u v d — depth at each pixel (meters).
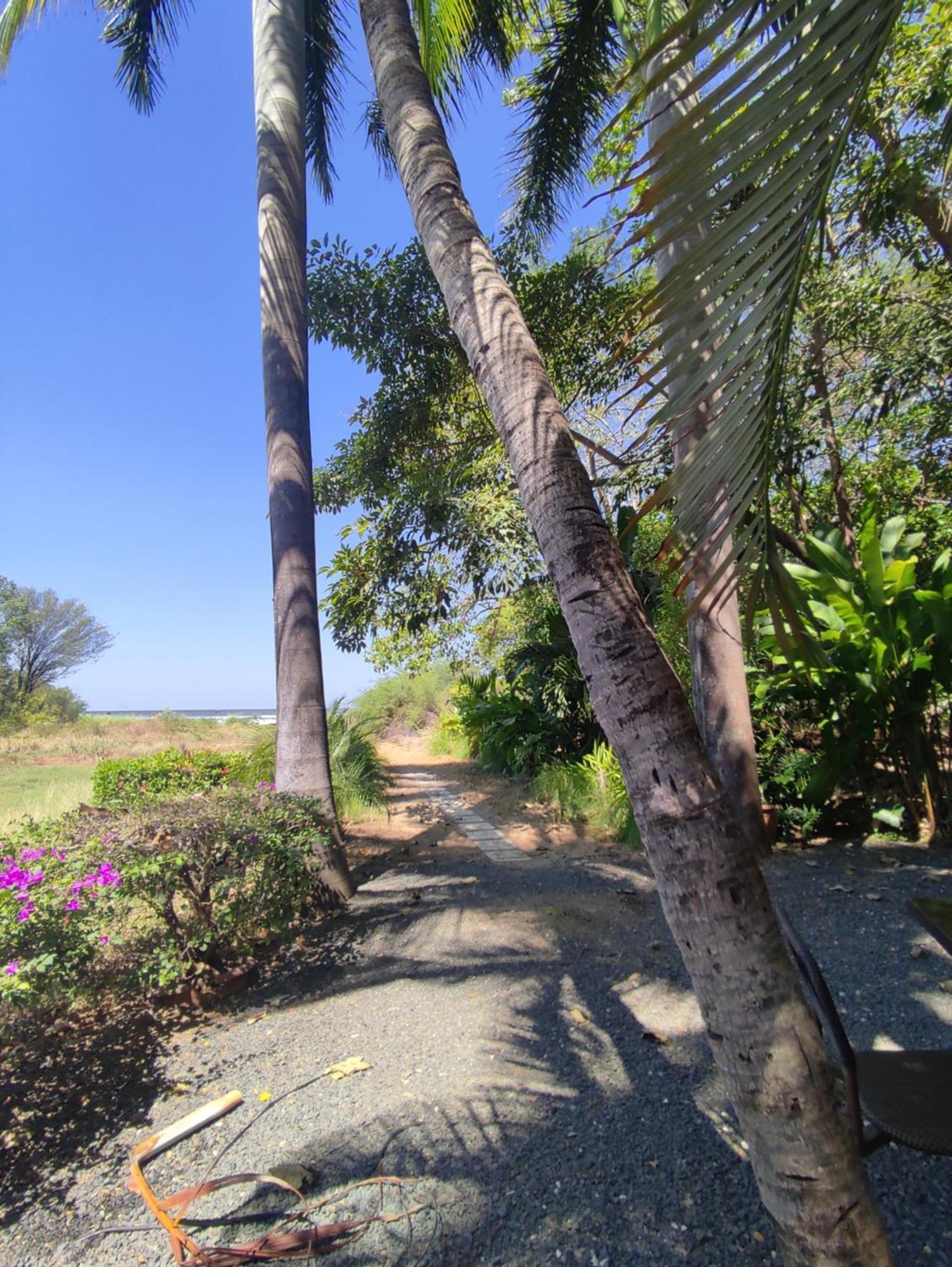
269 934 3.82
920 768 4.73
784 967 1.17
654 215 1.14
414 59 2.44
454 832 6.41
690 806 1.19
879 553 4.52
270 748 7.45
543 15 5.97
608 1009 2.81
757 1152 1.16
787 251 1.28
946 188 4.88
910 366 5.55
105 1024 2.92
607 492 7.74
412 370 7.77
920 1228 1.57
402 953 3.58
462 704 11.55
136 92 6.68
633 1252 1.58
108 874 2.65
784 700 5.03
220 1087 2.42
